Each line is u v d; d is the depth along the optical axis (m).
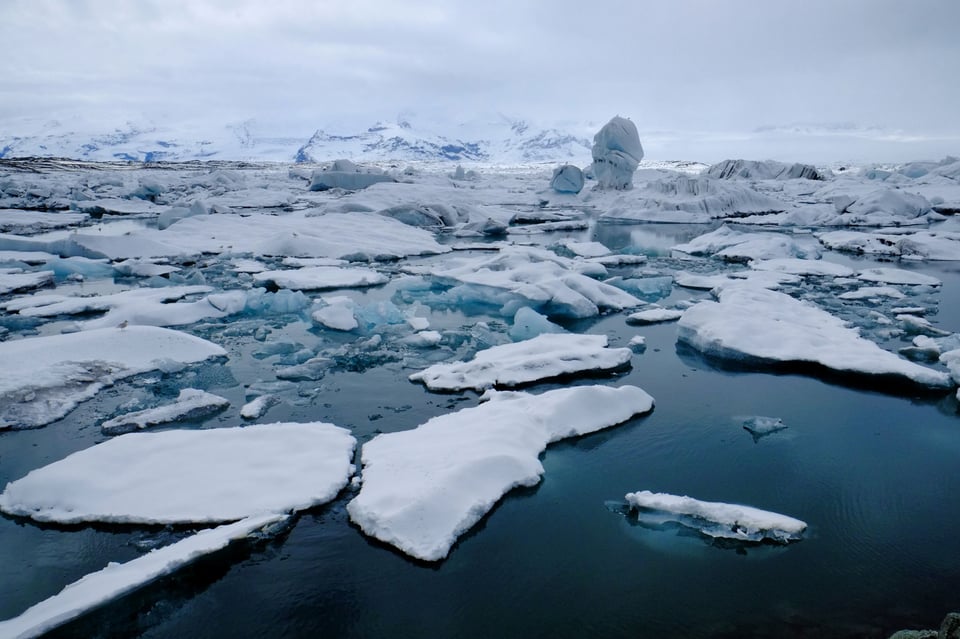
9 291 11.97
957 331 9.77
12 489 4.81
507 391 6.83
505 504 4.88
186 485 4.84
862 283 13.42
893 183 39.16
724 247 18.52
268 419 6.35
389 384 7.37
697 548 4.40
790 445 5.96
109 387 7.14
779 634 3.57
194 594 3.88
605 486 5.20
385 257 17.16
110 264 14.98
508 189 43.22
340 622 3.67
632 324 10.33
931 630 3.39
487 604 3.83
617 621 3.68
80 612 3.46
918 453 5.84
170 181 42.94
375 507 4.50
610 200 36.25
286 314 10.67
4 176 42.34
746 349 8.23
